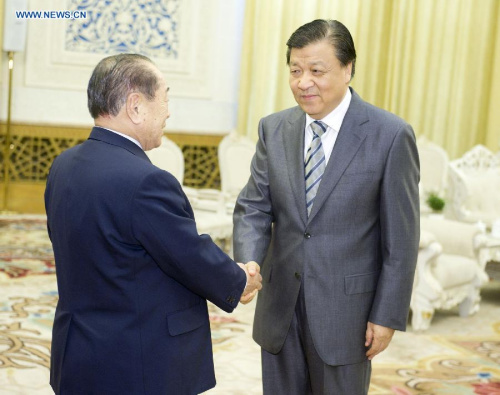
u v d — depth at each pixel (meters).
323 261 2.11
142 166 1.75
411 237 2.10
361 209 2.11
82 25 7.71
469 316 5.25
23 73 7.60
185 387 1.85
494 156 6.88
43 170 7.85
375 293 2.15
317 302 2.12
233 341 4.28
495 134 8.95
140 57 1.86
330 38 2.01
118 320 1.77
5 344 3.90
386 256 2.11
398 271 2.08
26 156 7.78
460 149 9.05
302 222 2.14
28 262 5.77
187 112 8.16
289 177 2.18
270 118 2.34
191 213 1.86
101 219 1.73
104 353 1.76
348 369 2.15
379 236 2.17
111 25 7.80
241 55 8.11
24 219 7.50
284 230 2.20
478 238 5.22
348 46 2.04
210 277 1.81
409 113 8.88
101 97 1.82
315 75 2.03
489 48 8.93
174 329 1.81
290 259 2.16
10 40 7.31
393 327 2.08
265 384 2.28
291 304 2.17
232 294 1.90
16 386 3.33
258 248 2.22
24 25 7.34
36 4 7.52
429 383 3.79
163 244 1.72
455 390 3.70
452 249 5.30
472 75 8.95
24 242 6.44
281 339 2.20
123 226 1.72
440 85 8.93
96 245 1.75
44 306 4.68
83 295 1.80
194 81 8.13
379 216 2.15
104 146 1.81
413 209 2.11
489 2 8.86
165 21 7.96
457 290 5.05
